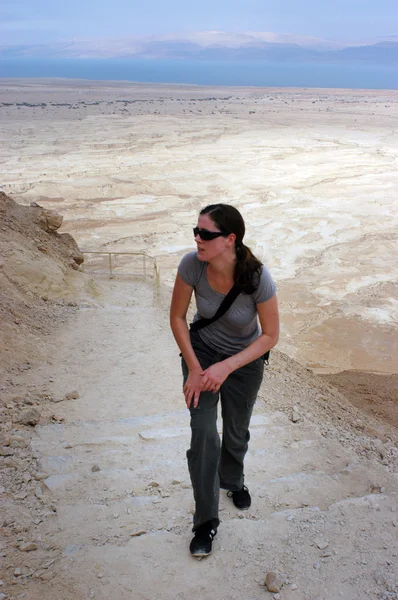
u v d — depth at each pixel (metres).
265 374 8.05
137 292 15.08
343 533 3.42
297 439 5.17
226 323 3.15
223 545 3.27
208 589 2.92
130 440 5.03
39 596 2.81
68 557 3.12
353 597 2.88
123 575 2.99
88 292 13.63
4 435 5.02
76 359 8.16
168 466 4.38
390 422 10.08
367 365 28.58
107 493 3.91
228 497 3.86
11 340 8.18
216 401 3.18
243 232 2.93
